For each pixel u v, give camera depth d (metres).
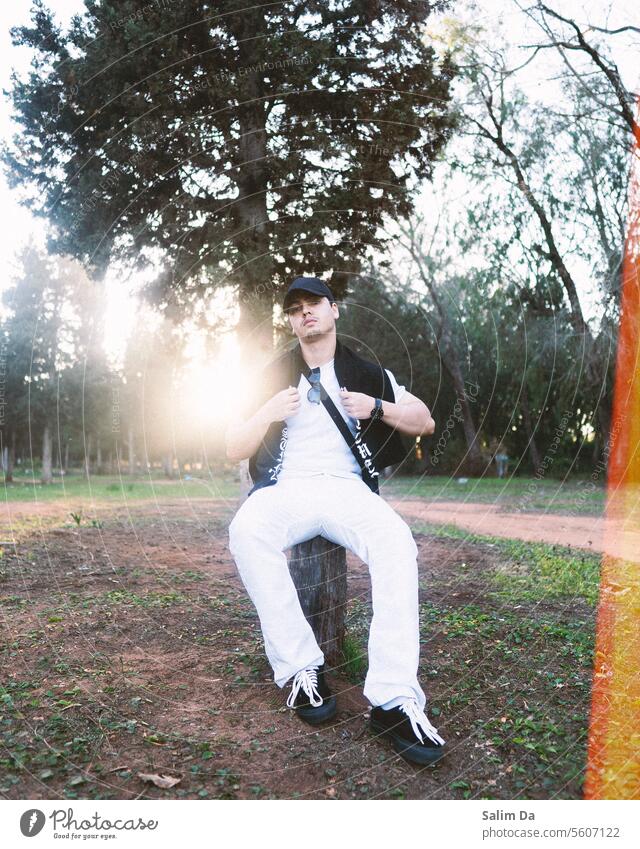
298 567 3.12
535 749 2.42
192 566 5.72
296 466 2.93
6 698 2.74
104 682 2.97
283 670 2.65
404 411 2.89
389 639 2.47
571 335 14.27
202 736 2.48
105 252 7.42
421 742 2.35
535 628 3.86
